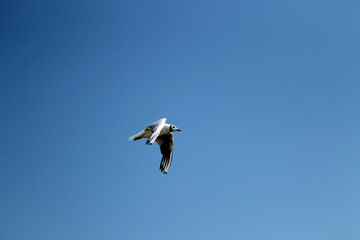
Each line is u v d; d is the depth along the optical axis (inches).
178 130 774.5
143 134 709.9
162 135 775.7
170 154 771.4
